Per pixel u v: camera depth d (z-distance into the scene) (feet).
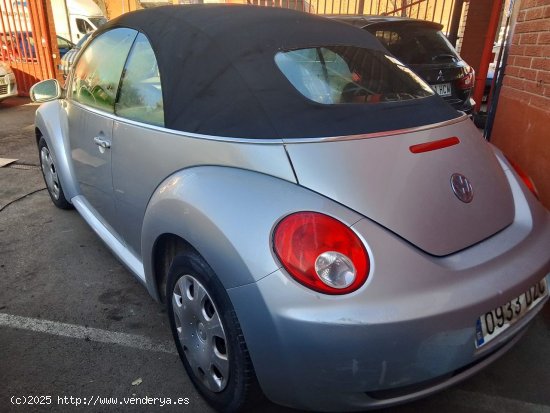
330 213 5.50
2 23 33.09
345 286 5.18
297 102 6.64
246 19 7.95
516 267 6.08
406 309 5.16
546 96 10.86
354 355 5.11
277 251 5.35
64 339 8.50
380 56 8.57
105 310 9.35
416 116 7.10
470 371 5.98
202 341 6.67
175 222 6.50
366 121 6.59
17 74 34.04
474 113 21.47
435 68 18.37
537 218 7.03
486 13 29.17
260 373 5.67
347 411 5.52
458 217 6.17
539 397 7.29
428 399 7.23
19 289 10.03
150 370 7.81
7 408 6.98
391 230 5.64
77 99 10.94
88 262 11.12
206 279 6.10
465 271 5.72
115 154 8.62
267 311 5.30
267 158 6.03
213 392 6.70
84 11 43.52
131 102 8.38
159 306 9.50
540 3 11.41
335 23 8.90
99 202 10.06
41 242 12.06
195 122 6.89
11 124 26.08
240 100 6.67
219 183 6.17
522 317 6.20
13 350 8.20
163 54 7.82
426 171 6.24
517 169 8.09
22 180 16.78
